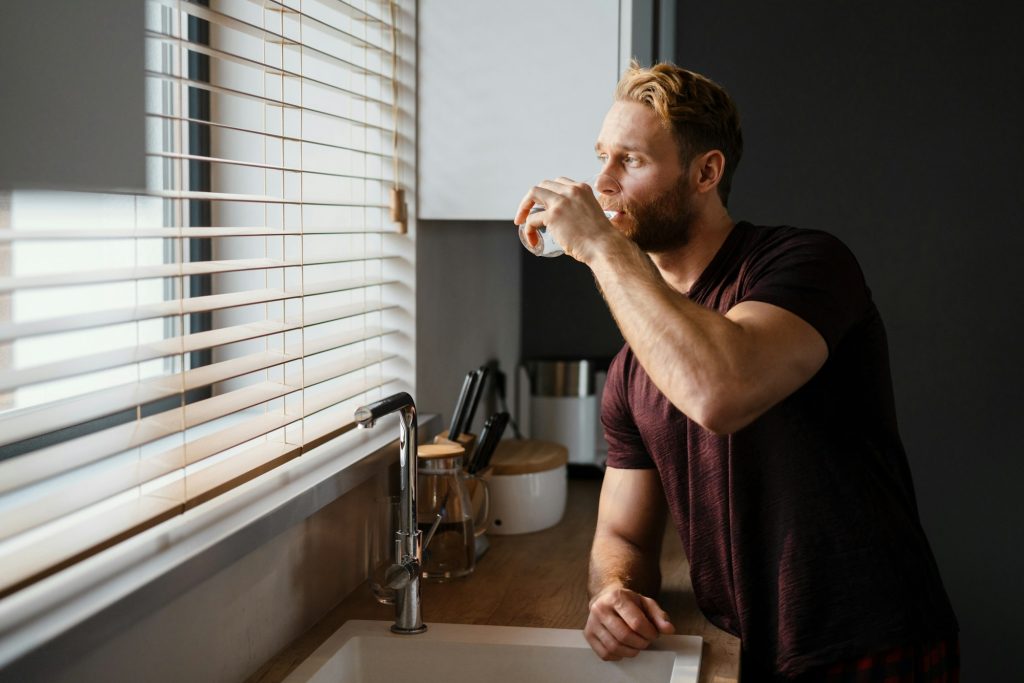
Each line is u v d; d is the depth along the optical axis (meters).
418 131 1.82
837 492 1.35
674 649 1.36
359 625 1.43
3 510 1.01
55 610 0.89
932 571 1.41
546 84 1.78
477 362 2.36
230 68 1.71
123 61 1.17
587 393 2.74
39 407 1.29
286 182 1.75
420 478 1.64
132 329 1.54
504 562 1.77
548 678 1.36
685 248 1.49
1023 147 2.85
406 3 1.80
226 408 1.25
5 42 0.99
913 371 2.96
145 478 1.07
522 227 1.37
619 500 1.65
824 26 2.92
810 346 1.21
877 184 2.93
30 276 0.93
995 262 2.89
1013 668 2.95
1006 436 2.92
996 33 2.84
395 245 1.84
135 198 1.20
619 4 1.75
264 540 1.20
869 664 1.34
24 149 1.02
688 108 1.40
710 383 1.15
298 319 1.50
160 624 1.06
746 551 1.39
